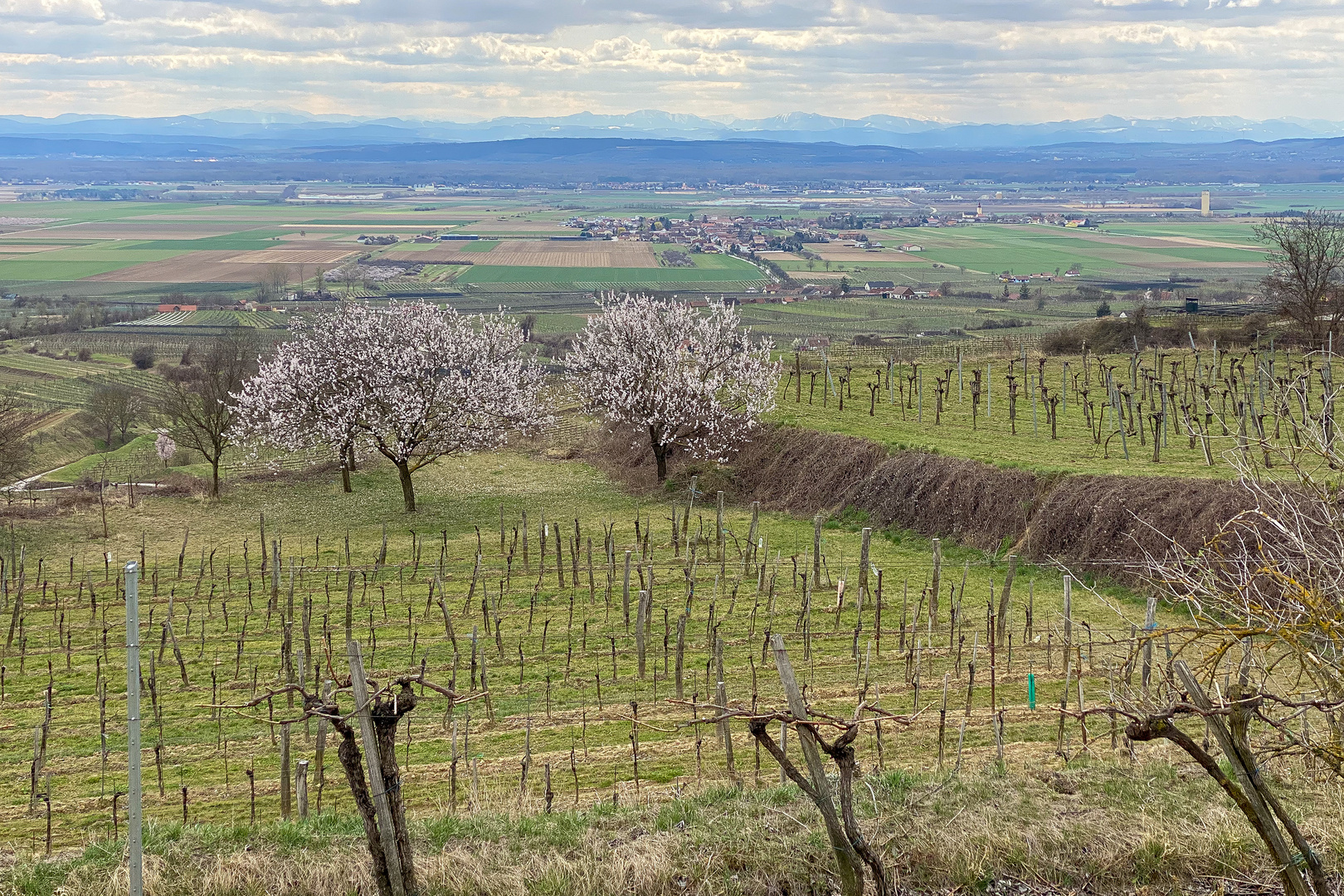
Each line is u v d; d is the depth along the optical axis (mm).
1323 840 13461
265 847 14961
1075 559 35438
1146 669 22000
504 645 31078
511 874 13781
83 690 28047
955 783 16250
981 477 40344
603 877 13672
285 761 19391
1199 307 88000
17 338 140750
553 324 148250
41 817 20094
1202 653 22812
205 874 14164
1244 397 48781
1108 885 13359
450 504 52219
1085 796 15672
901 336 115312
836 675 27344
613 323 55781
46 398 98125
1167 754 19062
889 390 56219
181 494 54250
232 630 33500
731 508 49500
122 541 46500
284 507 52312
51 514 50250
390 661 29750
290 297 195625
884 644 29969
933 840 14102
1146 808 14938
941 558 38500
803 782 11273
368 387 51625
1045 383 58906
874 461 45812
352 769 11430
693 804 16000
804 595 31516
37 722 25750
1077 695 24984
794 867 13617
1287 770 16188
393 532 47375
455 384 51781
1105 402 52719
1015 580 35719
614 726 24391
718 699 20234
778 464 50156
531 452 62812
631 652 30016
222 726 25453
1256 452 38031
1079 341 71688
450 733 24203
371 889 13742
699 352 55250
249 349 78438
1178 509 33719
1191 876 13352
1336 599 12391
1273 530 25000
